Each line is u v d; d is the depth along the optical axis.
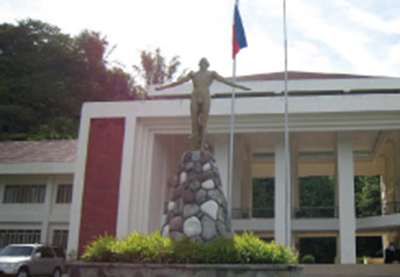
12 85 43.69
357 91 25.38
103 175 22.30
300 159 31.80
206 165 10.92
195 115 11.66
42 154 28.14
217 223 10.30
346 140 22.84
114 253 9.72
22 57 47.41
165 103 22.56
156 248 9.60
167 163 25.55
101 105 23.08
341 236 21.89
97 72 50.34
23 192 26.83
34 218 26.17
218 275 8.93
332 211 31.44
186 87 26.89
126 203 21.72
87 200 22.14
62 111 44.78
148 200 22.47
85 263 9.61
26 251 17.69
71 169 25.61
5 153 28.94
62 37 50.78
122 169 22.19
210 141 25.14
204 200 10.48
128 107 22.84
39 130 41.12
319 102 21.38
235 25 18.58
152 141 23.19
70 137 40.47
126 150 22.36
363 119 21.50
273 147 29.38
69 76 48.31
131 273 9.23
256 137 26.53
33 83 44.06
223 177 23.03
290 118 21.81
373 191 40.91
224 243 9.61
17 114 41.38
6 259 16.75
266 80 25.92
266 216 32.25
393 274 20.59
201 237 10.12
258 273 9.04
